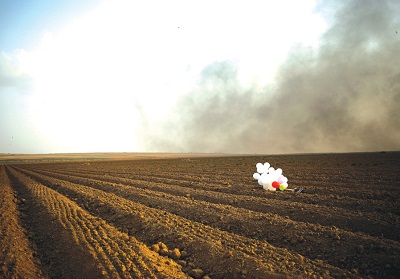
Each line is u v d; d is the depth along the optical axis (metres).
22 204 12.89
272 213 9.41
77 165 55.25
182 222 8.65
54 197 13.63
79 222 8.65
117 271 5.32
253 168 27.59
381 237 6.64
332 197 10.84
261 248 6.40
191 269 5.78
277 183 13.30
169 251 6.55
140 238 7.79
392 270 5.27
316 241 6.62
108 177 25.16
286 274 5.05
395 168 19.62
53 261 6.20
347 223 7.70
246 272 5.29
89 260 5.83
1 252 6.42
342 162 27.86
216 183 17.08
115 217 9.88
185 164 41.53
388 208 8.88
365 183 13.97
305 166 25.53
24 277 5.36
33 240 7.66
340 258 5.88
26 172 37.38
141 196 13.55
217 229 7.95
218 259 5.93
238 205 10.78
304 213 8.88
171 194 14.27
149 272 5.25
